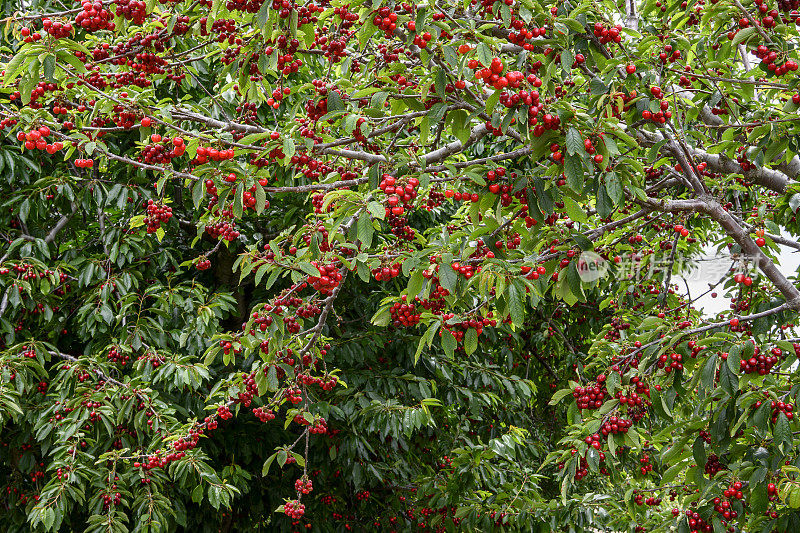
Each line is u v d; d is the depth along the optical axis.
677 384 3.47
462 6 3.39
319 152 3.54
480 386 7.83
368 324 7.41
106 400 5.72
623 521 6.32
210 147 3.13
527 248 3.65
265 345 4.25
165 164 3.41
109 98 3.25
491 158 3.57
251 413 7.22
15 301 5.71
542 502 6.62
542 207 3.14
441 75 2.98
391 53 3.76
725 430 3.47
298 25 3.29
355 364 7.40
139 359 5.96
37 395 6.39
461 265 3.22
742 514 3.69
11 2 5.89
